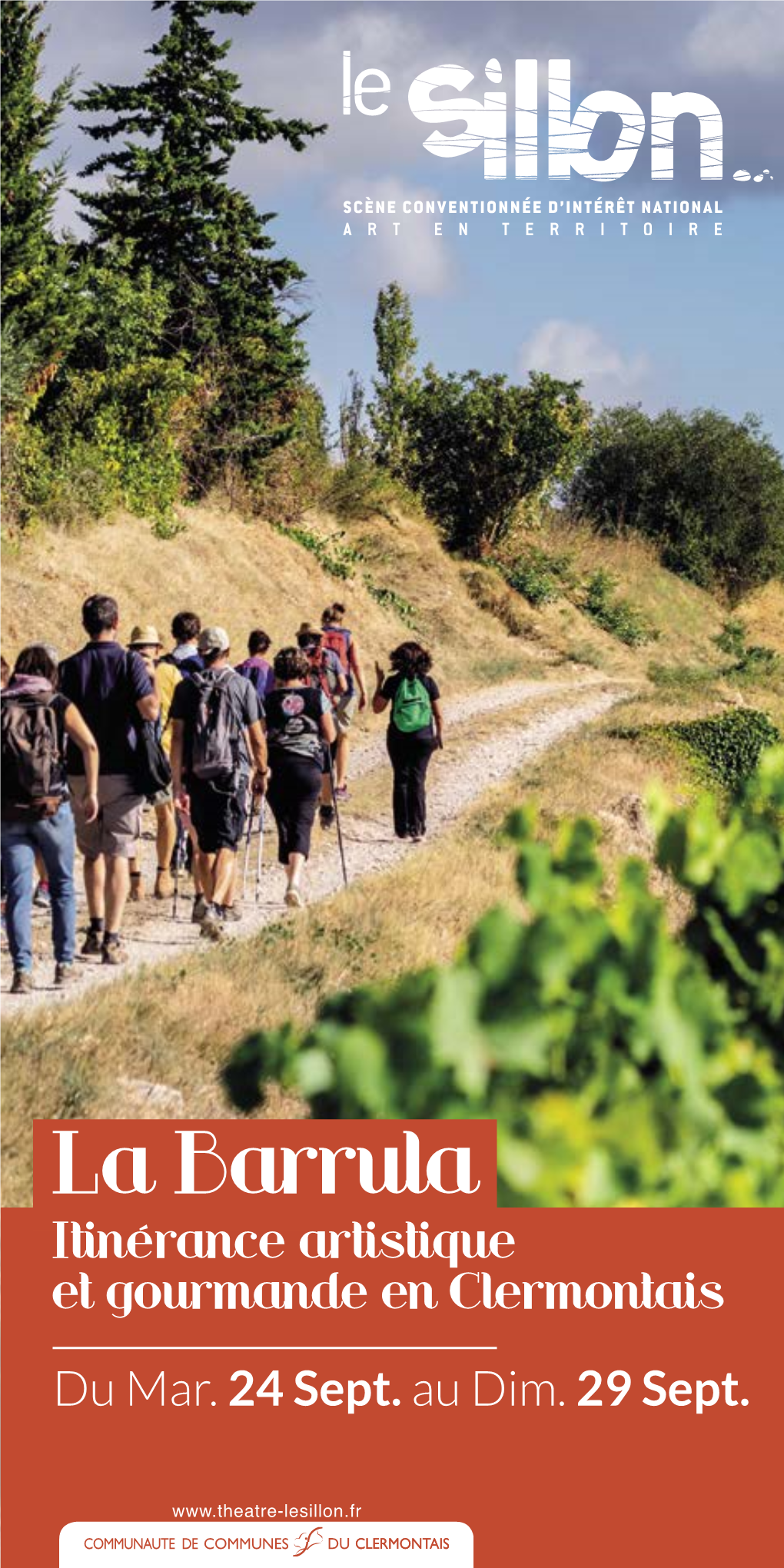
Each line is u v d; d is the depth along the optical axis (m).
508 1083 2.81
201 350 49.53
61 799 12.93
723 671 55.91
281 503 52.53
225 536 45.16
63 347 38.59
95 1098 10.21
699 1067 3.02
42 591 32.22
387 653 47.19
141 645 17.17
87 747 13.28
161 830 17.28
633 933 3.04
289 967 14.07
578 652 58.09
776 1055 3.83
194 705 15.38
